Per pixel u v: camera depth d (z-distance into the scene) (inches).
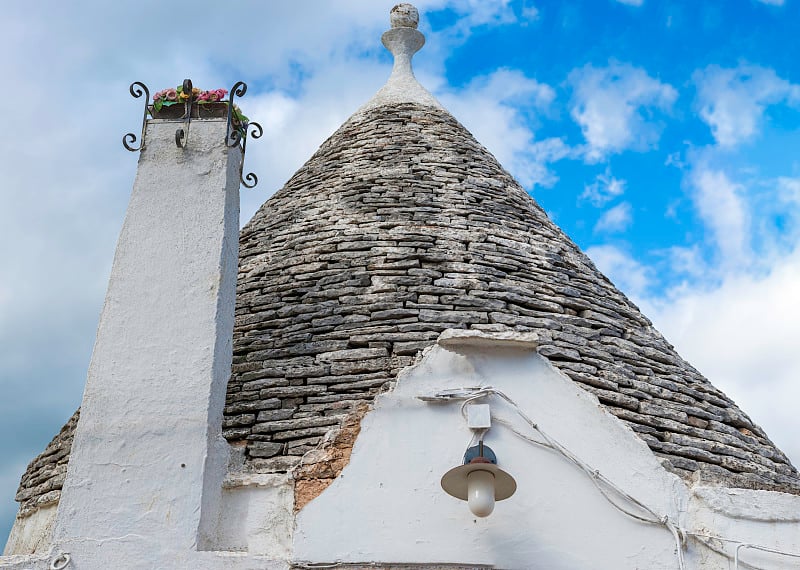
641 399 474.3
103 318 410.9
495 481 376.5
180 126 453.4
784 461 504.7
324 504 390.6
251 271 547.8
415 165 605.3
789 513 411.8
